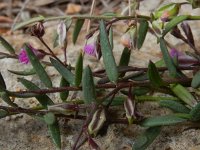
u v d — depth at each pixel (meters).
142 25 0.19
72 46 0.26
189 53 0.19
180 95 0.18
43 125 0.20
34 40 0.27
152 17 0.19
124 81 0.19
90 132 0.16
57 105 0.17
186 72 0.22
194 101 0.18
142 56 0.24
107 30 0.18
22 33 0.28
